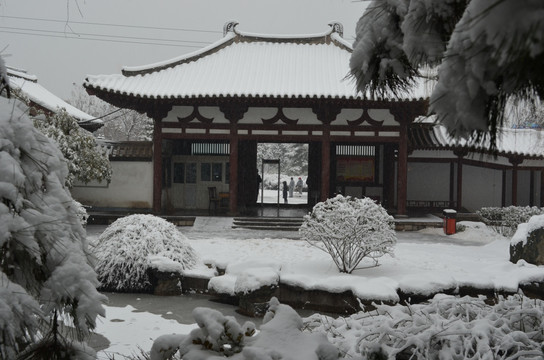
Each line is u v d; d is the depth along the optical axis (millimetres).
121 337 7660
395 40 2480
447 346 3186
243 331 2699
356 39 2643
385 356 3121
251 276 9375
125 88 20938
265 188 52000
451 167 25875
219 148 24844
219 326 2613
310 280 9836
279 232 19594
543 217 12102
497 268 11133
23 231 2068
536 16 1231
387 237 10672
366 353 3201
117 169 22812
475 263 12617
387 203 25062
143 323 8570
